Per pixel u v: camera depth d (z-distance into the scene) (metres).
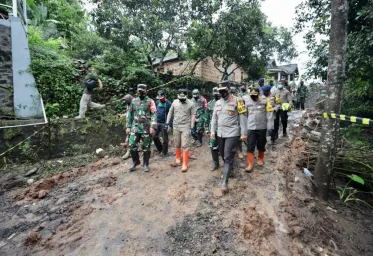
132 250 2.54
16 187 4.36
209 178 4.28
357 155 4.43
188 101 4.69
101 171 4.93
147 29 9.16
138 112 4.52
